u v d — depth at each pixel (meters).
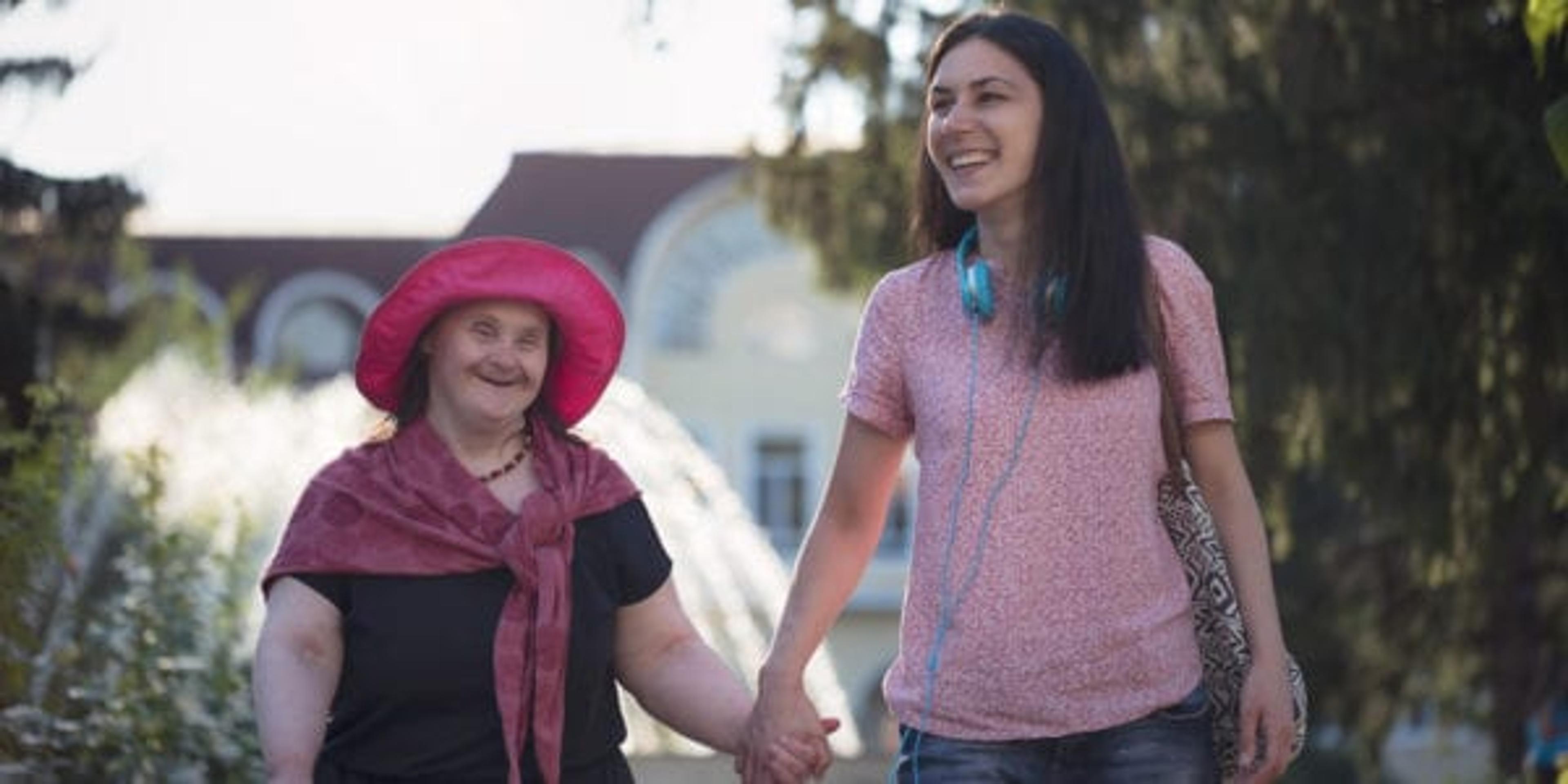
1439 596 20.55
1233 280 15.79
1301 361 15.77
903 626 6.56
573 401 7.14
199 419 23.52
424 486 6.79
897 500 45.53
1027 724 6.40
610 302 6.96
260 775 11.87
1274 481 16.78
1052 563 6.40
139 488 14.27
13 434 10.95
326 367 47.84
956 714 6.43
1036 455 6.41
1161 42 16.55
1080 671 6.38
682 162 47.16
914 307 6.66
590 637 6.83
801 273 46.69
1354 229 15.48
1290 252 15.63
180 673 11.86
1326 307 15.55
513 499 6.91
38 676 10.72
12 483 10.62
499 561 6.75
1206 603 6.54
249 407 24.80
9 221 16.22
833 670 43.91
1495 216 14.72
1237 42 16.03
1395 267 15.26
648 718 13.77
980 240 6.71
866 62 17.95
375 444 6.94
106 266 18.98
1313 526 21.86
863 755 13.84
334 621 6.75
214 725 11.85
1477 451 15.80
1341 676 21.61
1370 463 16.14
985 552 6.41
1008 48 6.57
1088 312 6.42
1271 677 6.52
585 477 6.93
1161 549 6.50
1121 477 6.43
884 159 18.14
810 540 6.88
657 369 46.34
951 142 6.61
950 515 6.45
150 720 11.23
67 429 11.55
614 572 6.95
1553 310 14.72
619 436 20.48
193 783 11.61
